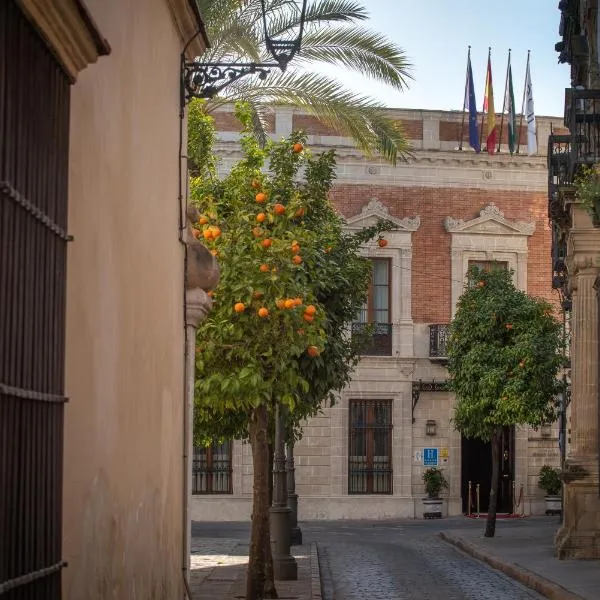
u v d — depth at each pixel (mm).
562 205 25188
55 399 5785
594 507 24266
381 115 22031
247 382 15203
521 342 30516
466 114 44875
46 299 5648
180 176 10961
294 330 15422
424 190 44219
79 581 6613
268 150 19656
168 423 10211
